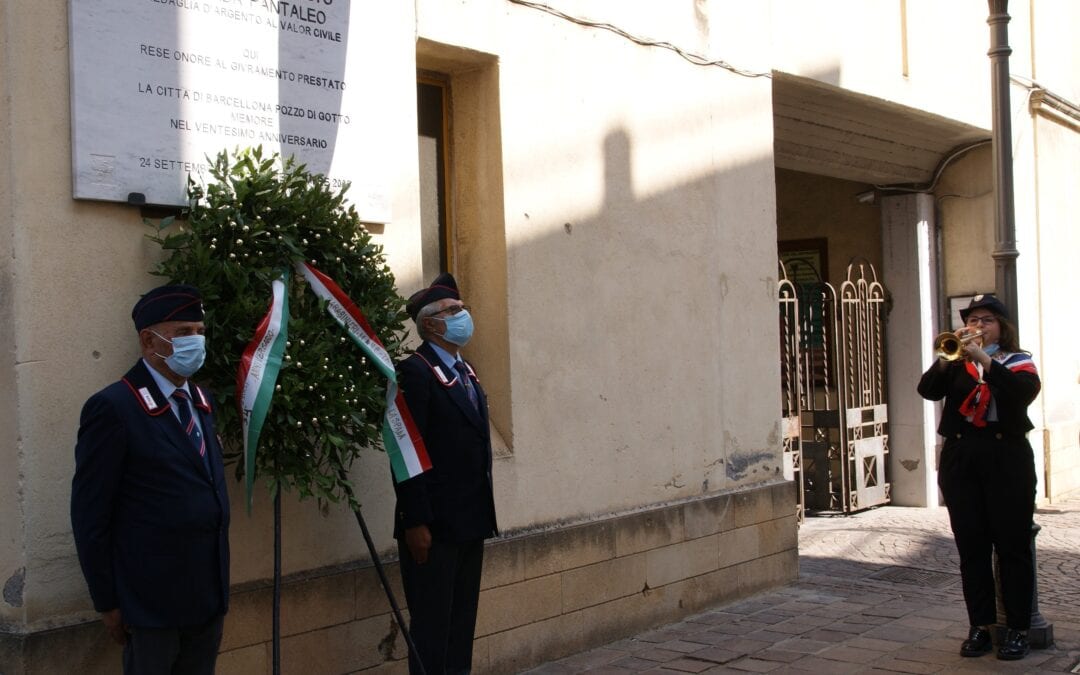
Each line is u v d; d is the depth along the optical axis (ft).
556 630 20.58
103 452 12.16
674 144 24.27
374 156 17.67
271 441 14.34
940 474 20.52
